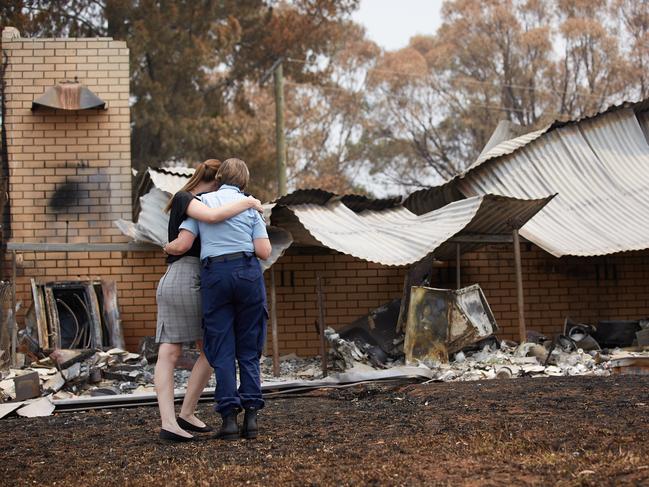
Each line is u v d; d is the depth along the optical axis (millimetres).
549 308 14711
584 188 14656
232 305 6383
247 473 5391
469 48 44344
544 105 43750
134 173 15492
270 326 13852
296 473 5355
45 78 14289
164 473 5504
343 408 7898
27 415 8445
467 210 12180
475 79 44719
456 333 11805
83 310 13492
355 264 14102
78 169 14219
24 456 6258
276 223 12852
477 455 5625
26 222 14094
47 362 11898
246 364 6469
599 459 5301
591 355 12164
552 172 14836
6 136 14156
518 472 5180
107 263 13789
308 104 41656
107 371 11406
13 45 14266
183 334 6457
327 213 12883
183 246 6352
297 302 13969
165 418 6461
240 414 7535
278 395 9070
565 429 6258
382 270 14133
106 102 14273
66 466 5871
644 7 43656
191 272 6414
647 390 8148
